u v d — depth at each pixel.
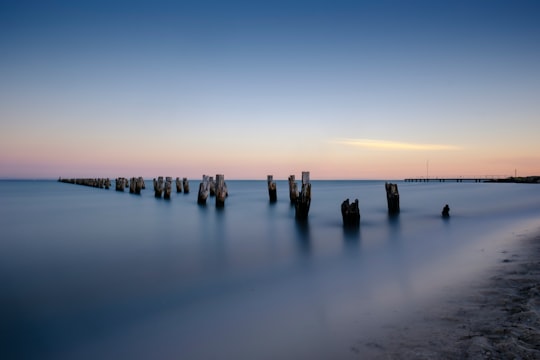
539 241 9.92
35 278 7.52
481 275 6.64
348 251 9.94
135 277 7.55
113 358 4.28
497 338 3.88
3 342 4.72
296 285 6.83
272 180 26.80
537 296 5.10
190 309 5.71
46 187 70.56
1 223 16.34
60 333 4.96
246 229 14.23
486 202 26.30
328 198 32.41
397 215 18.08
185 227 14.90
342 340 4.33
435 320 4.63
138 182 40.66
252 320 5.17
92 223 16.33
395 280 6.86
